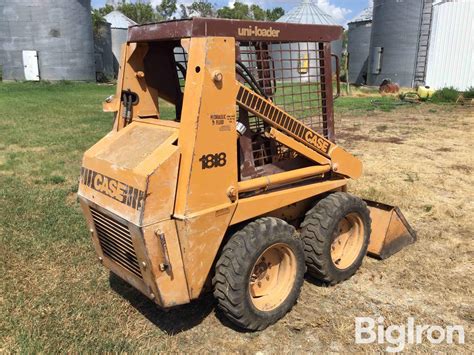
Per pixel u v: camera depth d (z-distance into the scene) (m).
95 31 34.06
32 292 4.18
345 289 4.36
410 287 4.40
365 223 4.53
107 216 3.42
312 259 4.18
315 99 4.30
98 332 3.60
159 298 3.27
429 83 21.08
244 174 3.70
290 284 3.85
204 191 3.24
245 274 3.41
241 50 3.62
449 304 4.12
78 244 5.10
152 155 3.18
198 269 3.34
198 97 3.09
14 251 4.92
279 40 3.71
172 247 3.20
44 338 3.48
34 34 28.17
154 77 4.02
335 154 4.36
